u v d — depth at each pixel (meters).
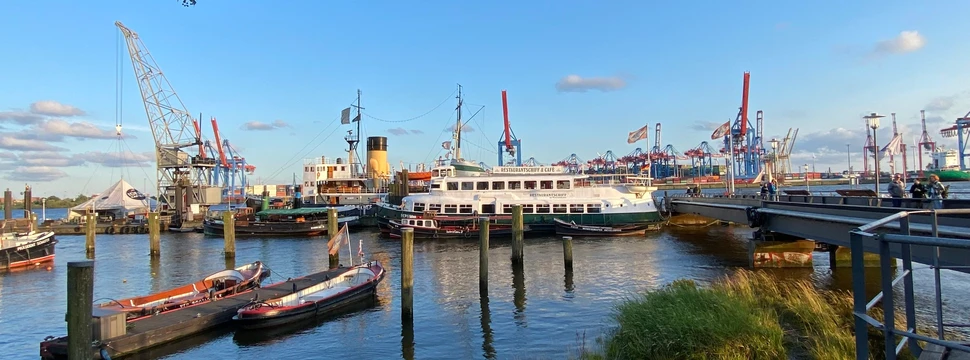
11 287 37.38
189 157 87.31
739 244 49.59
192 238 69.06
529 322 25.81
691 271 36.47
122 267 46.22
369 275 32.69
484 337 23.91
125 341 21.45
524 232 60.62
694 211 59.53
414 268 41.19
